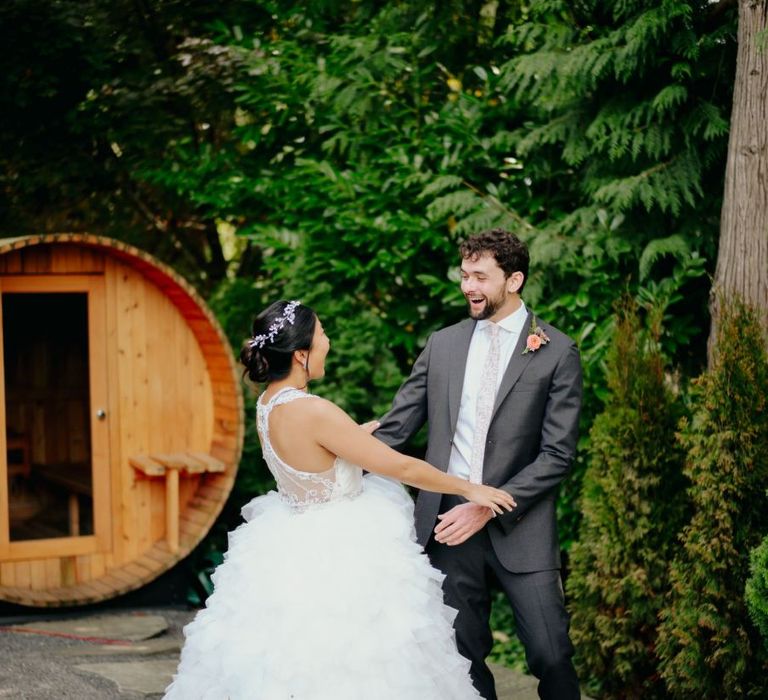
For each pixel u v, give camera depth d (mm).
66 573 5637
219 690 2973
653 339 4398
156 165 7770
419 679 2941
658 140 4918
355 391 5938
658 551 4113
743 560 3773
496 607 5922
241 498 6512
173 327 5855
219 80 7395
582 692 4508
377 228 5762
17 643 4867
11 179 7871
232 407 5742
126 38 7742
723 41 4844
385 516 3160
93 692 4145
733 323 3842
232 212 6980
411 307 6145
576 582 4418
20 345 7535
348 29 6727
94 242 5375
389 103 6344
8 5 7227
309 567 3016
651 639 4164
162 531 5855
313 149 6867
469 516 3295
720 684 3855
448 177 5699
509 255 3393
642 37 4730
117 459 5758
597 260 5168
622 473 4168
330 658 2889
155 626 5270
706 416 3861
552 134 5344
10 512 7543
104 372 5730
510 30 5539
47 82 7426
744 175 4211
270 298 7426
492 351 3482
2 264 5418
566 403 3389
